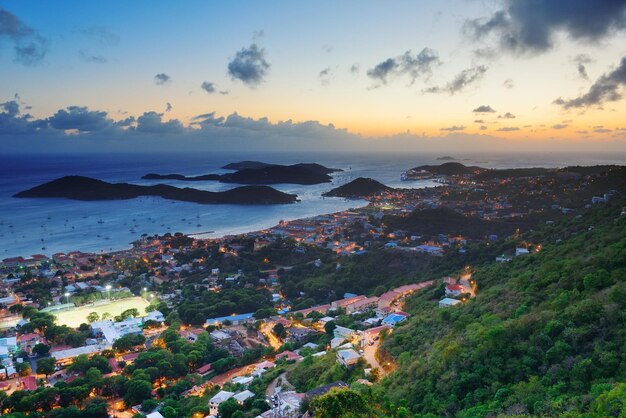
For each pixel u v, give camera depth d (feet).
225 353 563.89
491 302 387.34
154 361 531.50
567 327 269.64
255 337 638.53
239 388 439.22
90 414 426.92
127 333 647.56
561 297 320.09
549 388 233.96
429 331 396.98
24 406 435.12
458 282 581.12
